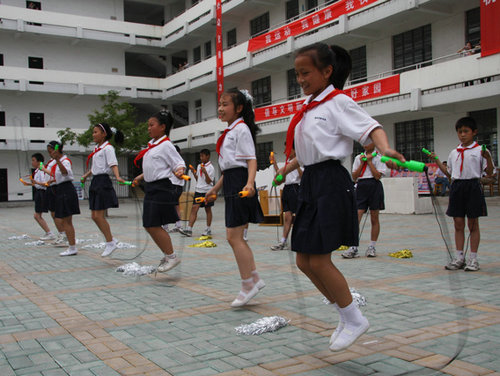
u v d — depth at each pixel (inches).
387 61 776.3
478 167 207.9
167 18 1336.1
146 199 209.8
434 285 184.7
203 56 1224.8
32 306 168.2
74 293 187.5
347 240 106.7
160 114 211.5
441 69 622.2
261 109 938.7
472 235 212.7
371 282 191.9
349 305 106.0
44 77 1159.6
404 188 532.1
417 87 650.8
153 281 207.5
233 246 162.2
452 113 679.7
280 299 169.5
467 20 664.4
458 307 152.2
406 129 747.4
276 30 890.1
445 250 272.5
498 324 135.3
